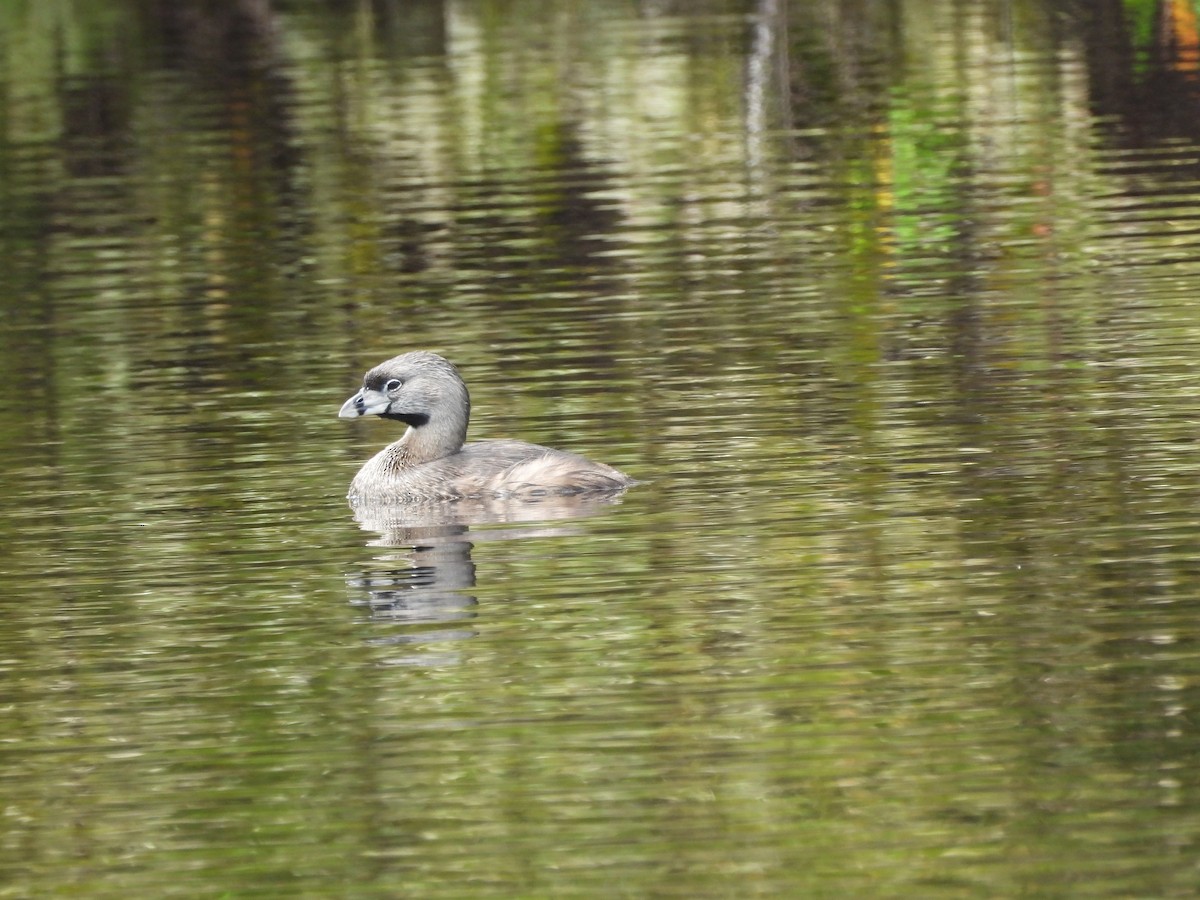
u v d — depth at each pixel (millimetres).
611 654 11844
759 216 25188
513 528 14258
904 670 11414
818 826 9758
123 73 37812
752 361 18578
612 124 31562
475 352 19578
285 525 14664
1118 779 10031
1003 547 13289
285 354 20016
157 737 11086
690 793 10148
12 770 10773
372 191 28188
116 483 15891
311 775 10562
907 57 35438
